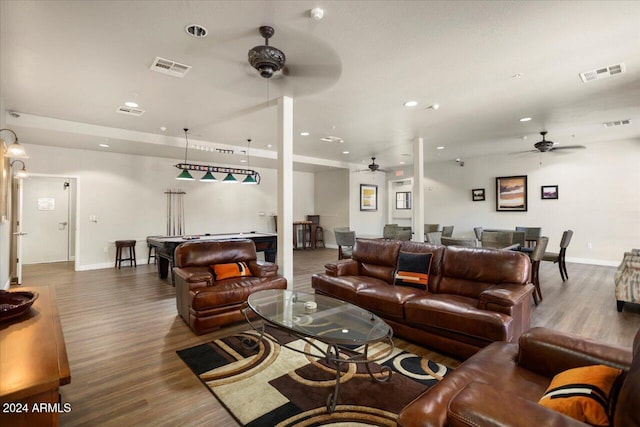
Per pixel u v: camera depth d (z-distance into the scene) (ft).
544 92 12.66
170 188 25.29
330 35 8.54
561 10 7.39
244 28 8.19
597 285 16.88
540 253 13.93
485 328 7.91
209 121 16.81
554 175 24.56
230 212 28.60
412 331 9.53
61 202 26.91
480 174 28.45
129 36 8.52
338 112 15.33
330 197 34.04
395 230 23.18
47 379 3.51
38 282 17.72
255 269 12.84
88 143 19.45
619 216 21.90
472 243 13.88
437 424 3.92
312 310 8.40
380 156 28.14
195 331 10.45
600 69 10.60
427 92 12.69
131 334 10.42
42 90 12.32
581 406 3.64
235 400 6.79
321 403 6.69
